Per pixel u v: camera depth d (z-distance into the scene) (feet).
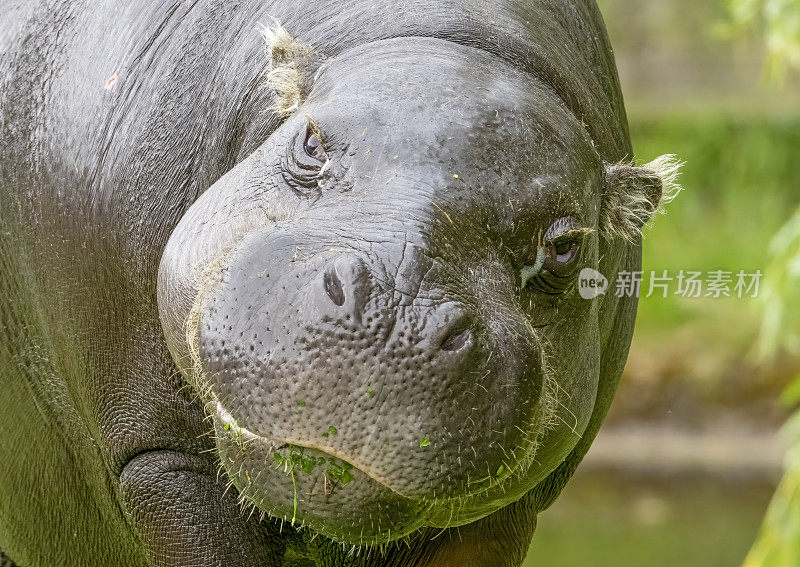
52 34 56.29
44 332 55.77
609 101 57.98
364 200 39.93
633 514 117.08
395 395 36.78
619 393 148.15
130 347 50.98
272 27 50.37
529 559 102.47
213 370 38.81
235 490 50.57
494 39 48.24
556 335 45.52
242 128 49.93
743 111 198.70
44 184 53.72
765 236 174.91
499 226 41.50
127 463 51.75
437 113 42.06
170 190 50.08
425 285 37.76
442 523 46.55
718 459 136.26
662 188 52.01
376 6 49.14
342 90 43.52
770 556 86.89
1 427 59.57
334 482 39.29
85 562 60.29
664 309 158.20
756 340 150.61
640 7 219.61
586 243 45.60
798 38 90.89
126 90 52.19
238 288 38.91
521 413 39.60
